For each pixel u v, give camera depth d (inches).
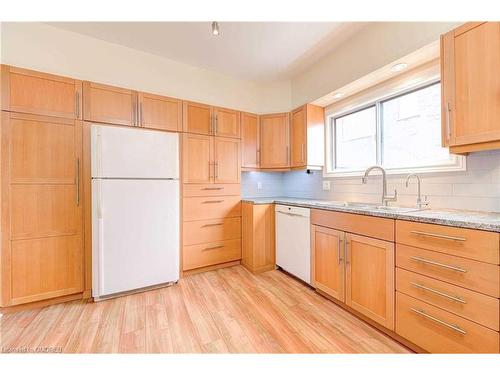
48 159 78.7
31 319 71.9
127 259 87.1
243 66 120.8
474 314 45.5
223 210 116.4
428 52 71.4
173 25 88.7
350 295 74.1
